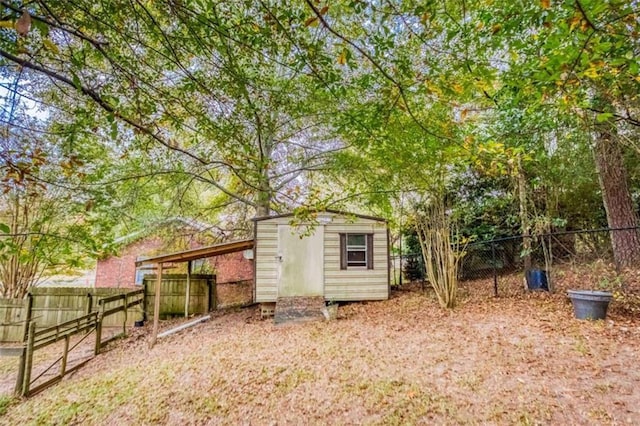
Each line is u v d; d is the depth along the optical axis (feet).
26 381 17.47
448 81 8.75
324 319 25.63
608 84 11.48
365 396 13.10
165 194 33.09
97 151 18.92
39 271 33.30
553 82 8.03
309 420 12.07
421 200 26.84
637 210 26.96
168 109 10.63
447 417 11.27
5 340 28.45
